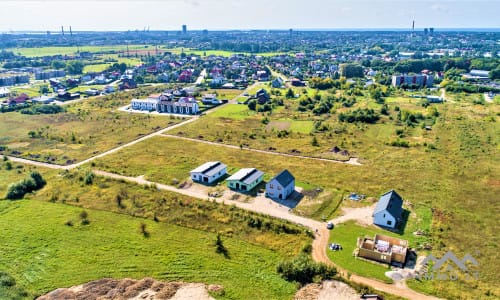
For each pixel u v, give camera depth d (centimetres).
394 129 12988
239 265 5669
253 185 8462
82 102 18462
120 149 11250
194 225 6794
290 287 5172
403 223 6794
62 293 5112
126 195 8000
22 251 6097
